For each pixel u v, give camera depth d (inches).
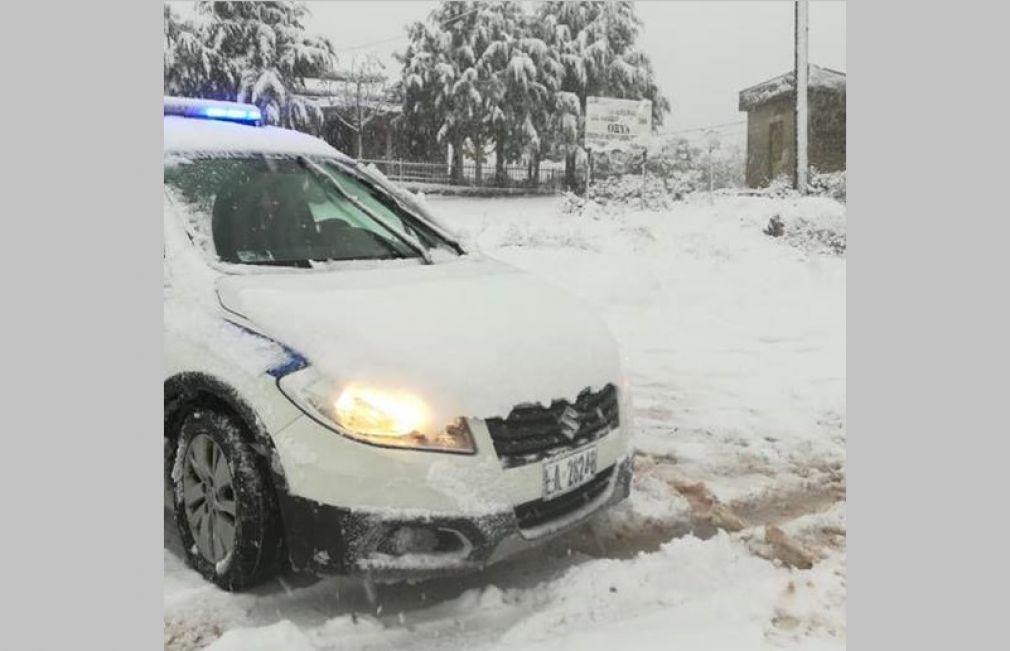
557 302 135.7
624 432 127.2
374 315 115.3
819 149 668.7
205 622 109.2
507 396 109.2
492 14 652.1
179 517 122.0
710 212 534.3
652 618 114.6
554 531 112.9
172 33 587.8
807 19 566.6
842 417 203.8
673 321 307.7
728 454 180.4
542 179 661.3
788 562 132.6
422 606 115.9
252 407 108.1
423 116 655.8
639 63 677.3
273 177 153.6
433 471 103.2
